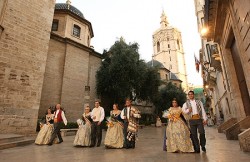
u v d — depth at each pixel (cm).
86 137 738
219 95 2180
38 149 661
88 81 2130
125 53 2133
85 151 604
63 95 1766
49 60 1764
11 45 1097
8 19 1106
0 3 1057
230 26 857
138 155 500
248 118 784
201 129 531
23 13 1199
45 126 861
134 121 678
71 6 2394
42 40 1284
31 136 1077
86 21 2330
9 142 736
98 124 750
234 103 1049
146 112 3603
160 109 3581
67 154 545
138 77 2148
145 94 2498
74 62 1953
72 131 1341
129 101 716
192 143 536
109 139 672
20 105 1073
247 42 648
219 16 910
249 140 486
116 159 453
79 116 1850
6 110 1007
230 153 468
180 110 573
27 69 1152
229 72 1022
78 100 1891
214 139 829
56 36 1853
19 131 1037
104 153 553
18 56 1120
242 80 920
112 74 2083
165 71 4950
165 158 444
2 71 1030
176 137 536
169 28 7531
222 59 1205
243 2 611
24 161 446
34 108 1139
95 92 2186
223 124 1195
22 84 1108
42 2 1346
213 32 1099
